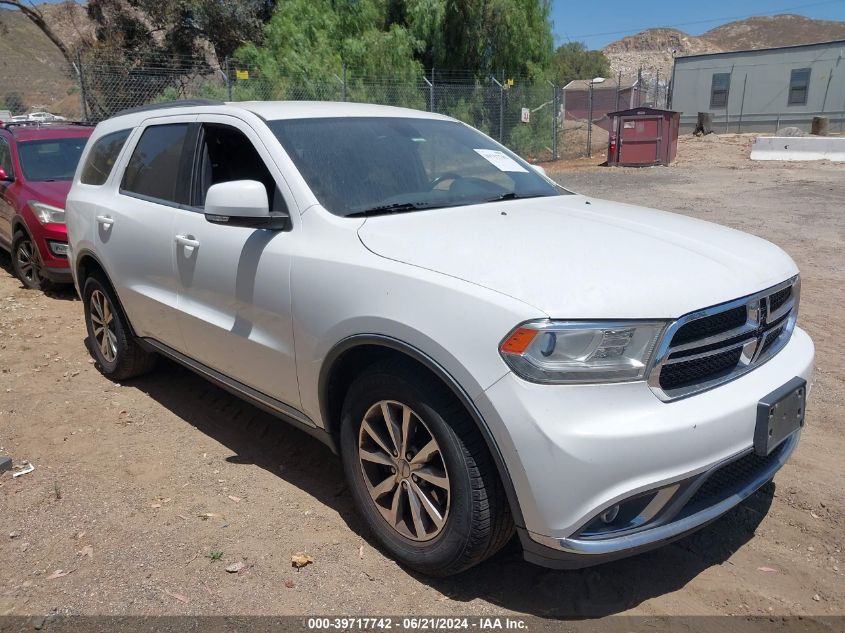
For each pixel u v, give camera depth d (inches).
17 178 312.8
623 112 768.3
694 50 7313.0
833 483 142.7
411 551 113.9
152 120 177.2
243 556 121.3
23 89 797.9
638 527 98.9
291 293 124.6
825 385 188.4
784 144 783.1
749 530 128.8
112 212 178.5
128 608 109.0
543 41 992.2
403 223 123.9
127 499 139.9
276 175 133.8
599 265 105.0
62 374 208.4
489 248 110.4
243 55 867.4
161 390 195.6
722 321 105.0
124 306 181.8
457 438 102.4
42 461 155.8
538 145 927.0
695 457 97.0
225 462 155.4
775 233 386.3
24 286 315.6
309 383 125.3
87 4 1047.6
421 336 102.8
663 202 507.8
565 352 94.3
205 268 145.1
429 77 942.4
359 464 121.3
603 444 92.6
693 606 109.7
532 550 100.4
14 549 123.9
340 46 883.4
